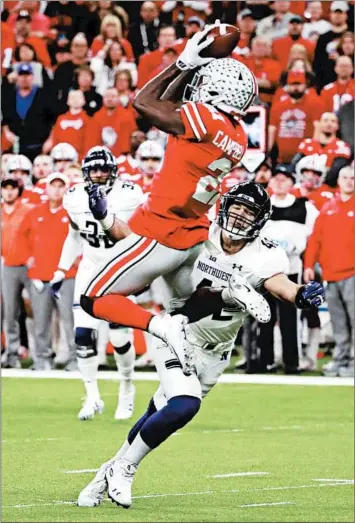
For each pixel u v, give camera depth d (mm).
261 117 22453
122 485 9531
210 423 15852
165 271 9344
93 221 15055
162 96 9281
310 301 9281
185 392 9352
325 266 20938
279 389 19625
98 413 16484
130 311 9227
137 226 9305
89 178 14742
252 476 11641
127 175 22078
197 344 9773
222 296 9445
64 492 10562
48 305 21953
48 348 22266
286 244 20562
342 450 13477
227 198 9336
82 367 15836
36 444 13641
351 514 9594
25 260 22188
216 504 10023
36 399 18156
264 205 9320
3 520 9078
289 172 20922
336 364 21359
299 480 11414
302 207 20703
